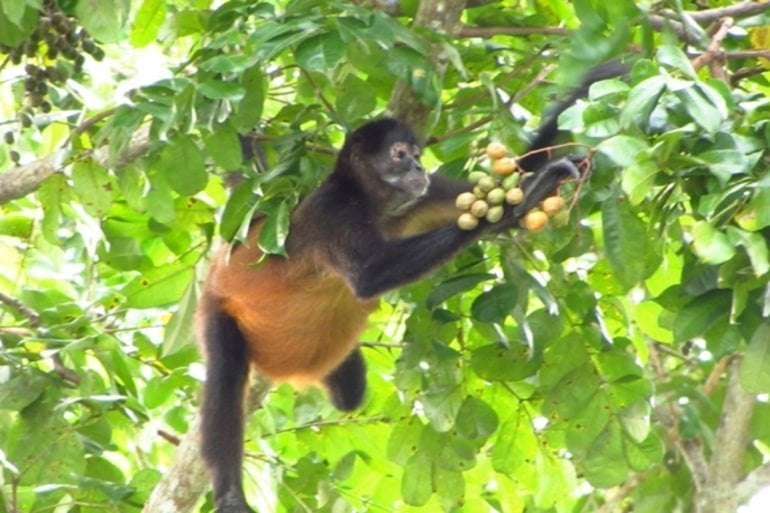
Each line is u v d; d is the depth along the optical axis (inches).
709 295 382.3
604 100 335.3
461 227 383.9
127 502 469.1
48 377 457.7
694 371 606.9
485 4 450.0
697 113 313.9
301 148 398.9
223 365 462.6
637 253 356.8
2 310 510.9
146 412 464.8
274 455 508.1
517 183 369.1
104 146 426.6
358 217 439.2
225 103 378.6
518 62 459.8
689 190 351.9
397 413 481.7
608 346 439.8
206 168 427.5
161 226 475.8
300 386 493.7
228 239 391.5
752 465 561.0
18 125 510.9
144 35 462.0
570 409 440.5
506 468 472.1
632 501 577.6
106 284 577.0
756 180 330.6
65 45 450.0
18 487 458.0
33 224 505.7
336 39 363.9
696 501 552.1
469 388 464.1
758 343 365.7
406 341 450.6
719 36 365.4
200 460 450.0
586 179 350.9
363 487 526.3
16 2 381.7
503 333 442.9
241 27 392.5
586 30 358.3
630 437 434.6
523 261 432.1
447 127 459.8
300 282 455.5
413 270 403.2
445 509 471.8
